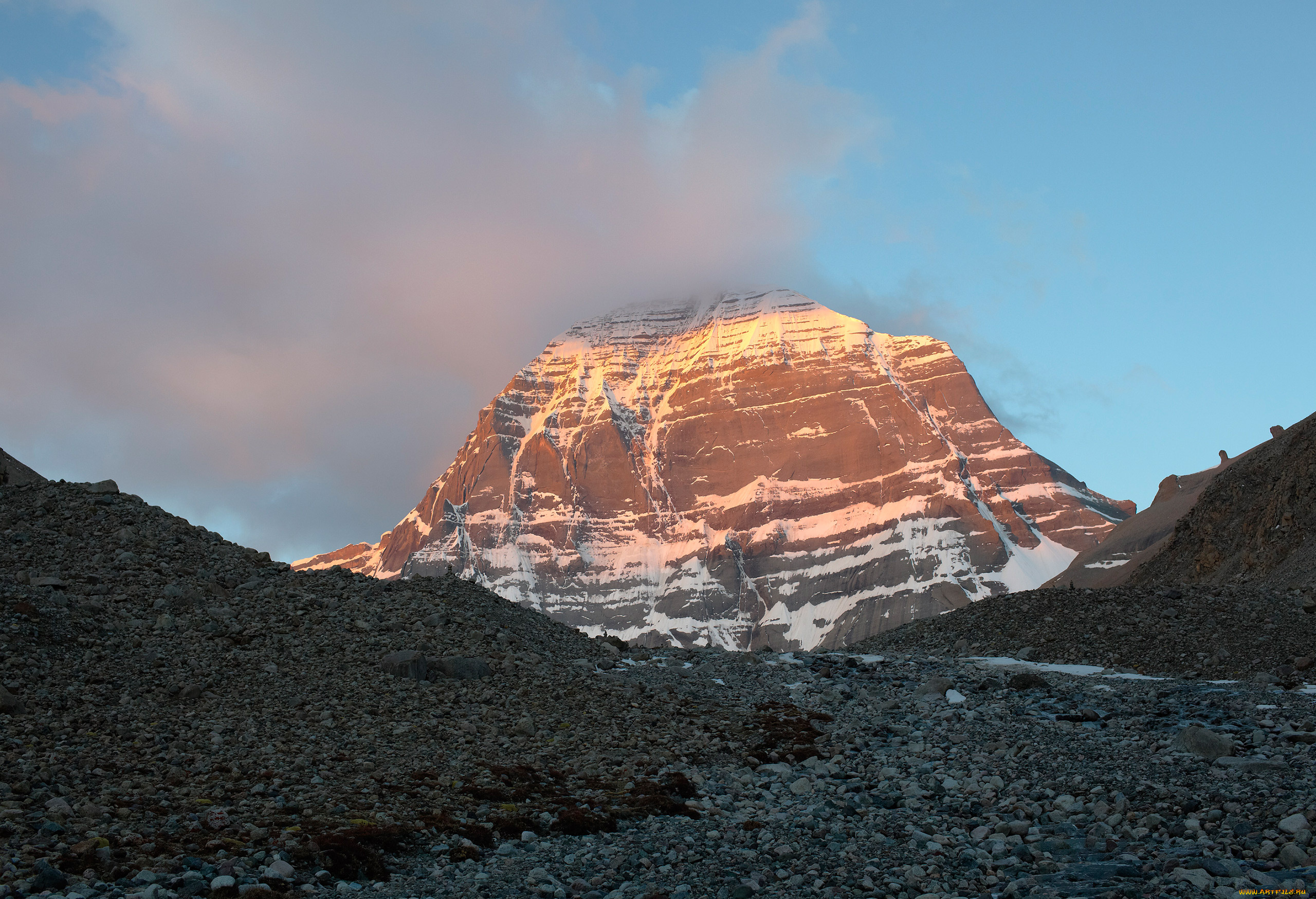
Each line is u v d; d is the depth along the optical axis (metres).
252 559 43.62
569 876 19.36
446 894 17.97
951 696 36.22
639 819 23.33
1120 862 19.48
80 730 24.47
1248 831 20.81
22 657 27.80
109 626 32.31
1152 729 30.19
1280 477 94.31
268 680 30.92
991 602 58.78
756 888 18.67
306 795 22.31
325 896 17.38
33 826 18.25
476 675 34.75
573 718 32.09
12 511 42.06
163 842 18.38
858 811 24.11
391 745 27.11
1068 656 48.72
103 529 41.81
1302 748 26.70
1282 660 42.19
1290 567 77.69
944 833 22.33
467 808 22.89
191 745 24.73
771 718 33.62
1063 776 26.05
